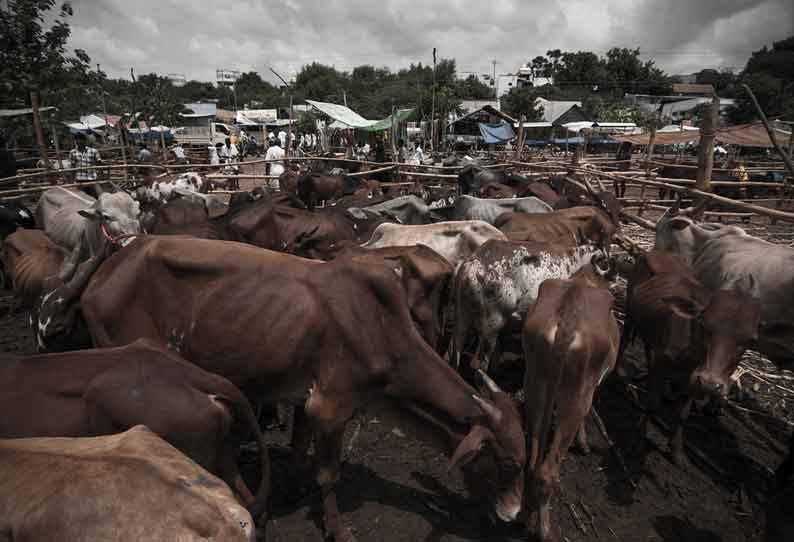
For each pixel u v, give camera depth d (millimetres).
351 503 3965
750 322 3689
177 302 3570
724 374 3730
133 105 30562
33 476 2020
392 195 10586
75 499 1928
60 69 16297
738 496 4125
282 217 7102
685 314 4043
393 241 6250
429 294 5258
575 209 7363
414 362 3361
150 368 2775
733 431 4977
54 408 2670
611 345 3568
